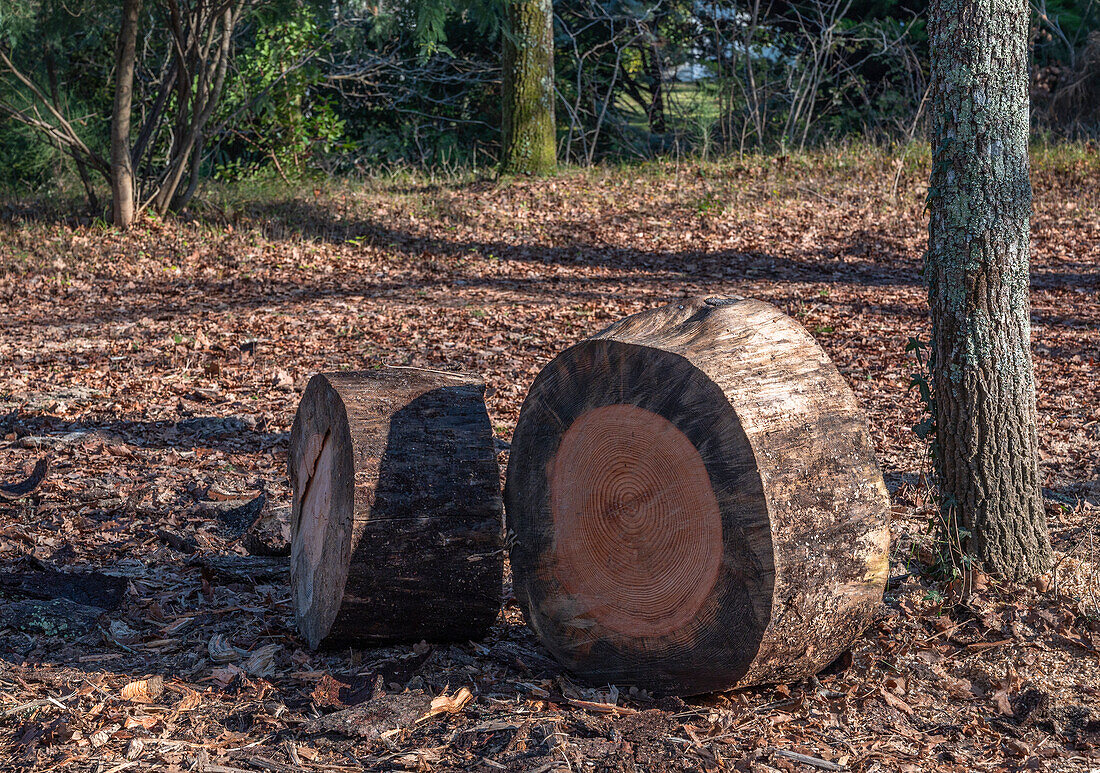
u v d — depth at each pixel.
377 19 15.60
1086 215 14.95
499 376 8.39
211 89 14.73
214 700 3.51
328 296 11.54
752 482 3.17
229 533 5.28
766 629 3.20
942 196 4.22
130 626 4.12
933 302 4.32
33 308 10.91
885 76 23.08
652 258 13.81
